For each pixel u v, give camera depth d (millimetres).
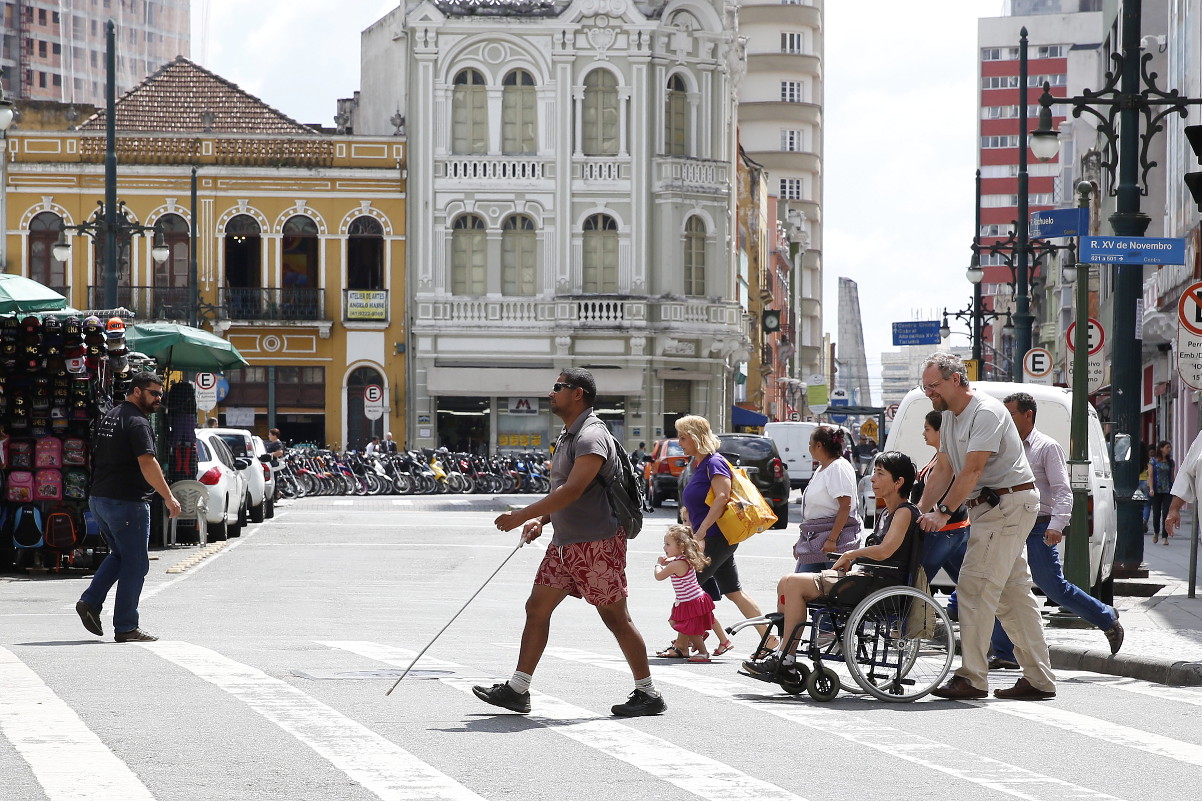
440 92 64938
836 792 8453
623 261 64625
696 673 13875
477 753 9375
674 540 14961
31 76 146375
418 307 64875
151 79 69875
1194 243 42406
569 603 21312
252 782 8406
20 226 64938
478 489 60062
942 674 12477
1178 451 49000
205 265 65312
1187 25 45812
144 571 15422
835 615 12336
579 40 64625
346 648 14898
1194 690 13180
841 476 15805
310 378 65500
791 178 148000
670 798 8188
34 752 9195
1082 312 18297
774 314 96562
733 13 66312
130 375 24531
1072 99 23516
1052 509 14781
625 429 64750
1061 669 14914
